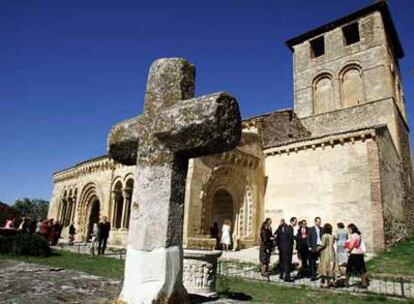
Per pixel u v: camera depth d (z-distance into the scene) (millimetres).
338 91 30219
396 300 8594
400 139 26734
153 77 3811
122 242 21078
